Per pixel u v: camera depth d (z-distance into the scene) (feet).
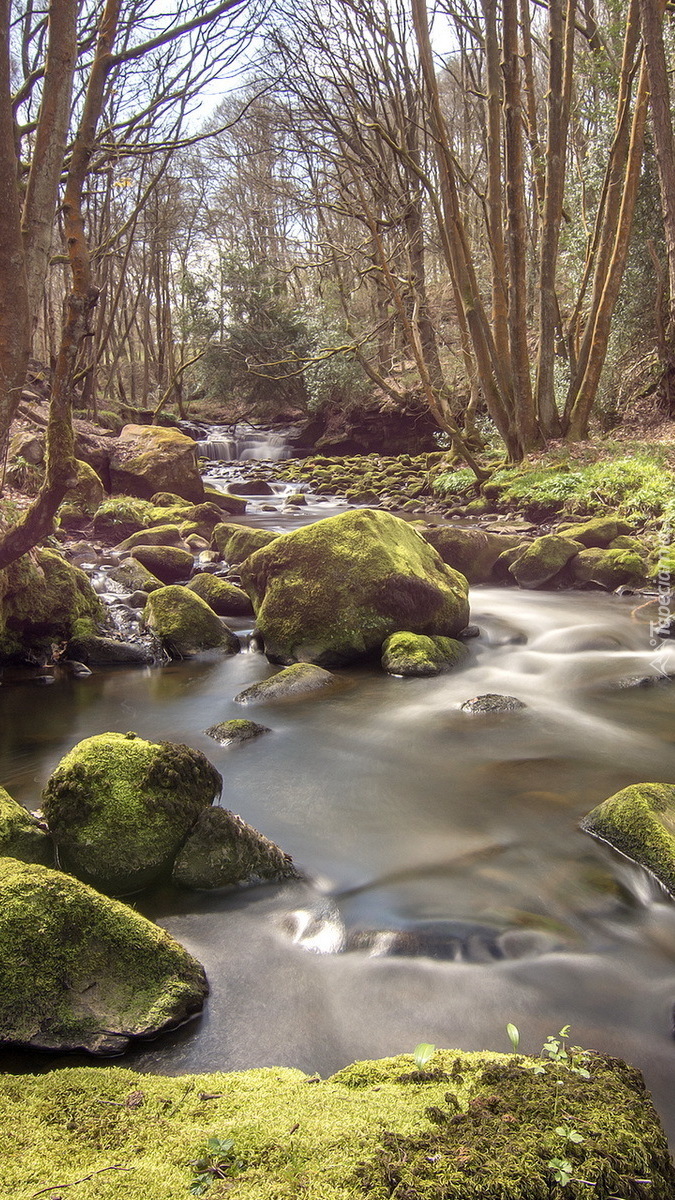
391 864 13.38
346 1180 5.91
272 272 107.86
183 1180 6.05
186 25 17.62
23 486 43.83
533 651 26.71
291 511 59.21
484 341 57.16
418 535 29.27
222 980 10.48
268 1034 9.47
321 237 108.06
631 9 49.75
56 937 9.61
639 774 16.97
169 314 114.93
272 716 20.99
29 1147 6.56
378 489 66.39
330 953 11.06
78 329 18.92
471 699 21.52
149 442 56.34
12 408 16.34
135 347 159.53
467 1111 6.84
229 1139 6.51
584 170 69.15
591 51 66.95
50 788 13.04
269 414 107.86
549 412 59.06
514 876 12.94
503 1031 9.56
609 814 13.93
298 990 10.29
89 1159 6.36
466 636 28.22
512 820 14.93
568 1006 9.98
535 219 80.74
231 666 25.90
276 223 116.47
